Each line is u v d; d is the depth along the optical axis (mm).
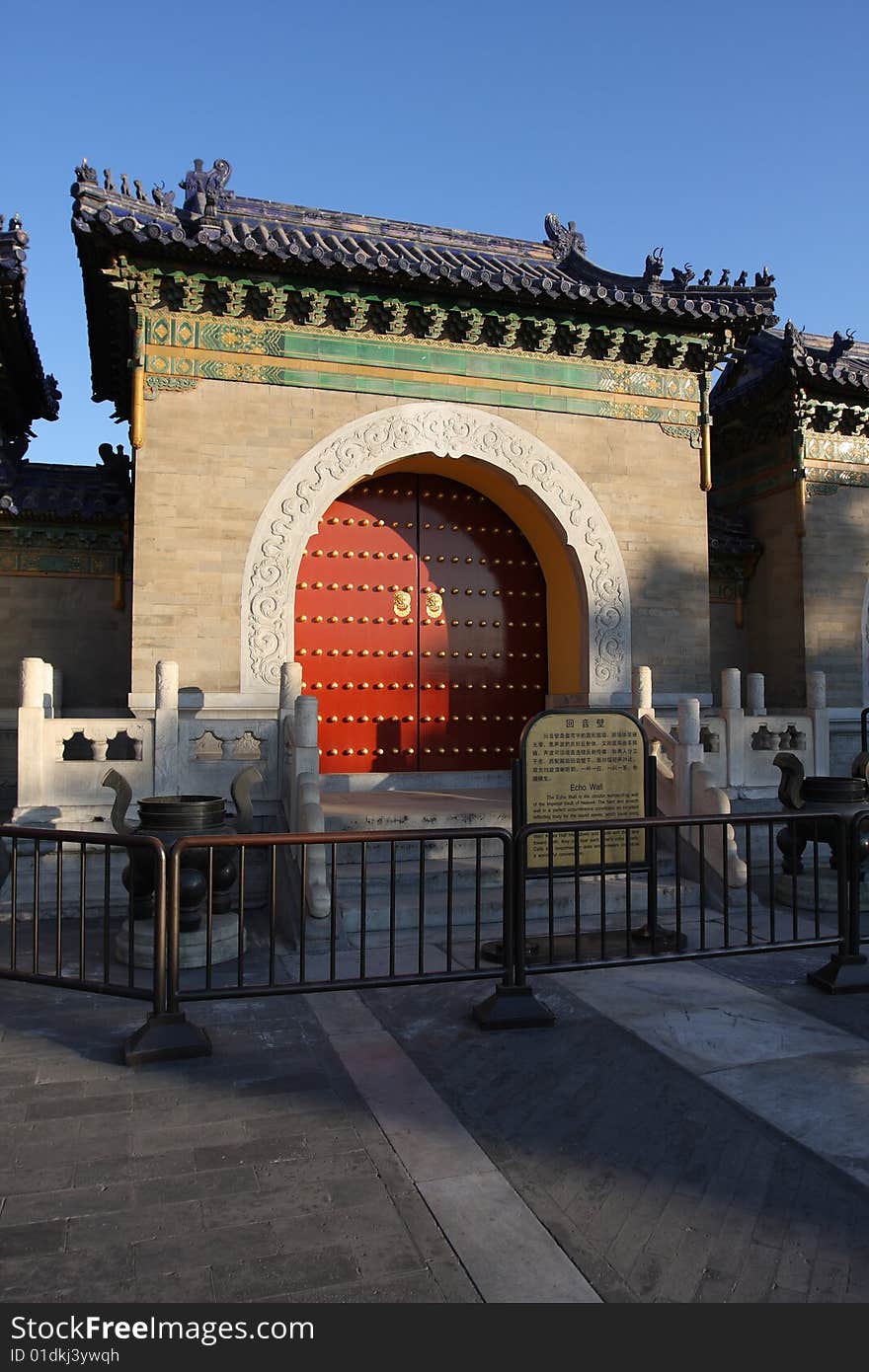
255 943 8305
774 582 16797
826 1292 3184
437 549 14406
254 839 5582
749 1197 3818
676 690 13789
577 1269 3312
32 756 9648
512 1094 4879
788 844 9500
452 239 16531
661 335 13734
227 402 12180
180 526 11898
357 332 12750
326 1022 6043
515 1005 5922
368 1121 4539
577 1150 4238
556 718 8156
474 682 14383
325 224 15664
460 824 10445
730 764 11922
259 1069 5223
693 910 9195
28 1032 5859
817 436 16391
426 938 8211
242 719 10711
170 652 11742
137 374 11859
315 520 12398
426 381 13023
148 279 11750
